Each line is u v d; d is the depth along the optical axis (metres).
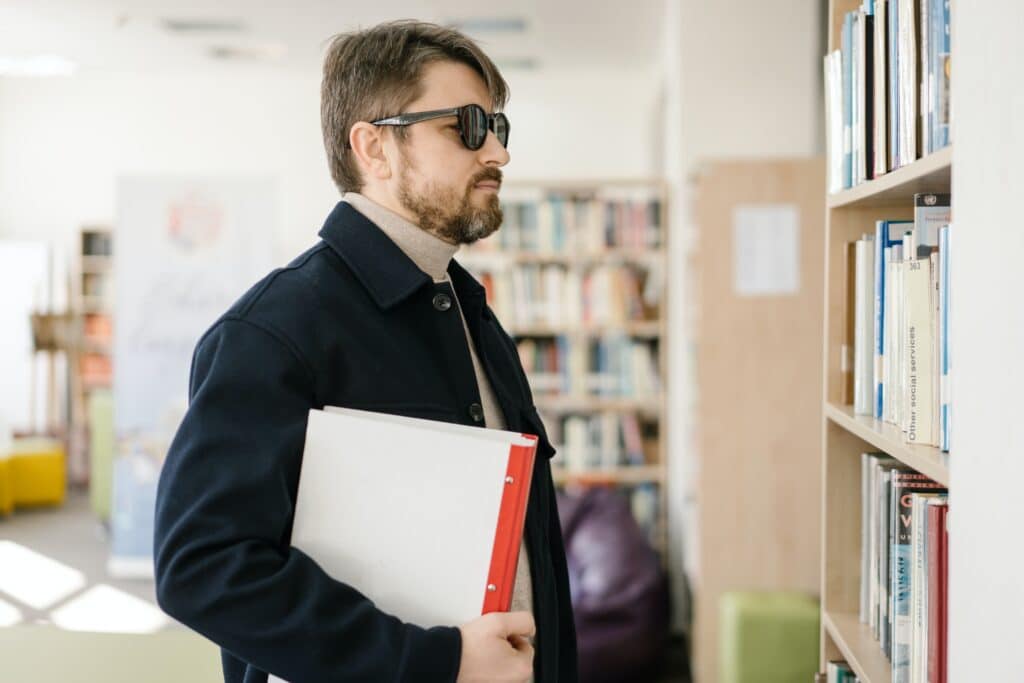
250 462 1.11
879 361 1.47
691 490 4.42
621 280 5.20
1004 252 0.91
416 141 1.31
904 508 1.34
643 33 6.46
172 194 5.73
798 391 3.98
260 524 1.10
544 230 5.17
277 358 1.17
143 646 1.92
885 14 1.36
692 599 4.35
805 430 3.99
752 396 4.00
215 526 1.08
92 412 7.01
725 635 3.58
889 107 1.36
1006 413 0.91
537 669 1.39
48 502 7.63
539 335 5.36
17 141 9.06
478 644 1.09
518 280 5.18
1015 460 0.89
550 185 5.14
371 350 1.26
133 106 8.98
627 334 5.25
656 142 7.67
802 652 3.45
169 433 5.70
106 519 7.01
